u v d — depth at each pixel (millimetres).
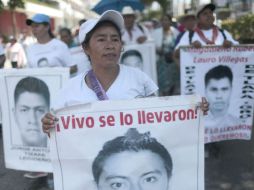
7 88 4324
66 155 2262
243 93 5023
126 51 7289
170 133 2266
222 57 4941
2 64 6316
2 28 29000
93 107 2230
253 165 5008
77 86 2406
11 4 23875
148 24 12211
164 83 8438
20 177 4918
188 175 2297
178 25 10438
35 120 4312
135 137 2258
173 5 29047
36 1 29875
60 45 4883
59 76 4188
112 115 2240
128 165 2268
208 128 5066
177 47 5316
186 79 5004
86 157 2256
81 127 2240
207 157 5293
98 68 2369
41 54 4887
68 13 32188
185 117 2264
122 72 2418
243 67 4961
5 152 4461
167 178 2287
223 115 5062
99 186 2277
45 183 4684
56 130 2246
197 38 5199
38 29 4840
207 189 4402
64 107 2225
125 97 2373
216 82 4984
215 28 5250
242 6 14828
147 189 2283
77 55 5762
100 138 2250
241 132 5117
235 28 11156
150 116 2252
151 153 2266
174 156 2281
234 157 5305
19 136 4383
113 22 2338
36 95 4258
